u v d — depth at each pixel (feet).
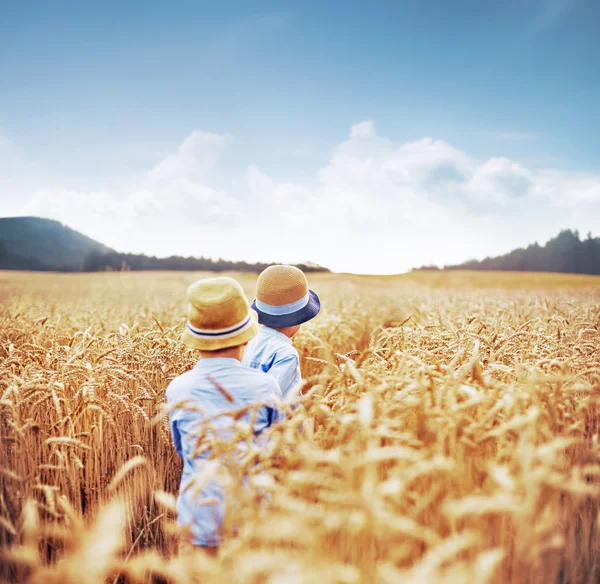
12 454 10.67
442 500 6.73
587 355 12.50
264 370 10.88
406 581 4.51
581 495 7.68
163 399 13.82
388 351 12.25
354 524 5.11
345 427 6.82
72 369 12.47
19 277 131.75
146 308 32.96
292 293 10.87
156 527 11.45
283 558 4.62
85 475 11.36
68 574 4.06
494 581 6.65
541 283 122.11
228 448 6.38
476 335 12.58
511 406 7.49
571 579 7.66
